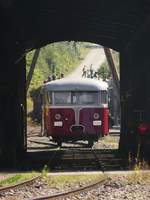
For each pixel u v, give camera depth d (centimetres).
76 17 4562
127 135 5072
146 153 4159
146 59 4259
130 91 5022
